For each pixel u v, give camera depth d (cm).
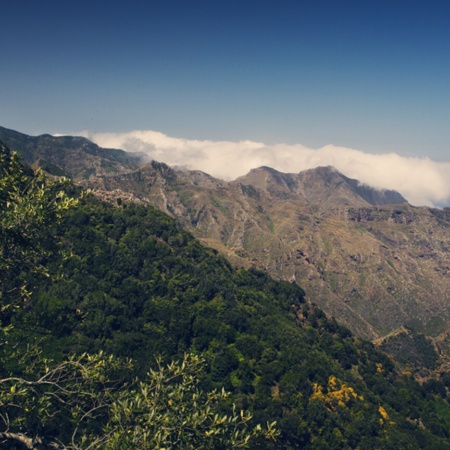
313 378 13700
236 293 17825
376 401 14138
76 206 2625
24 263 2536
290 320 18550
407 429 13212
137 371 10775
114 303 13512
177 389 2077
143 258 17025
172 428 1834
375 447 11675
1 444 2341
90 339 11556
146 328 13425
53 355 9950
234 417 1948
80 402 2312
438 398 17412
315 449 11212
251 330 15300
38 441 2002
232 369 13350
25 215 2389
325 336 18512
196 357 2233
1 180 2512
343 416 12338
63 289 12588
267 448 9594
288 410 12125
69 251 2895
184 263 17838
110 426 1992
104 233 17238
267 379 13000
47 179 2764
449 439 14012
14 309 2539
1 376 2414
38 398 2273
